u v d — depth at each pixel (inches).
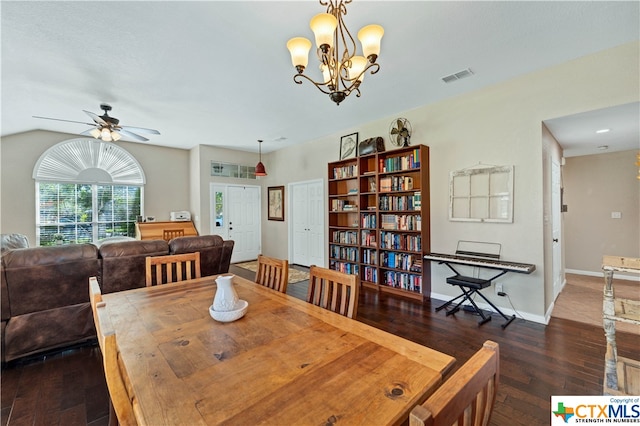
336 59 75.6
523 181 123.8
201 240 129.2
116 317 57.7
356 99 145.2
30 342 91.2
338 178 196.9
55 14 80.2
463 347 100.0
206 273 131.2
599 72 104.8
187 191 262.4
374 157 180.4
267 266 84.9
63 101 141.3
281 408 31.7
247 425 29.3
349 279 62.0
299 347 45.6
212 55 102.9
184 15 81.7
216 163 253.4
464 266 142.9
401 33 91.5
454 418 22.5
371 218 176.7
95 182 217.5
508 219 127.6
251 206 277.3
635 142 155.9
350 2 76.3
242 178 270.2
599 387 76.7
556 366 87.1
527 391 75.6
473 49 101.5
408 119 162.6
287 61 107.3
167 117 169.6
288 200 253.8
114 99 140.6
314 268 71.5
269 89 132.0
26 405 71.6
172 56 103.1
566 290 166.9
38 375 84.8
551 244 136.2
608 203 196.9
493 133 131.5
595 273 201.5
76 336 99.5
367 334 50.2
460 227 143.4
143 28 87.2
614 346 66.7
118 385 30.8
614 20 86.4
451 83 128.8
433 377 37.4
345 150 199.6
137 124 183.0
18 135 189.2
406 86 131.2
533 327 116.1
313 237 231.8
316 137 221.3
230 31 89.3
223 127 191.9
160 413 31.0
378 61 108.7
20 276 88.8
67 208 207.6
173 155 255.1
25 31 87.4
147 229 224.5
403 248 160.6
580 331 112.0
